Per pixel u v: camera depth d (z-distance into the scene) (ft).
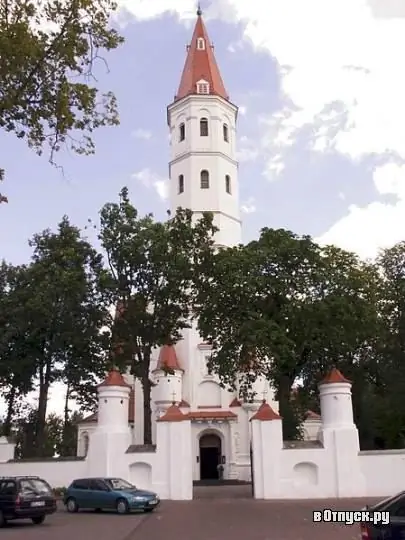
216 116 201.46
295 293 117.70
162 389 176.76
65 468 110.32
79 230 142.61
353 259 128.16
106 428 109.29
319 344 114.62
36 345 137.49
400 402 144.87
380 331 135.33
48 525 69.92
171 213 197.26
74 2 57.82
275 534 58.44
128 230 127.03
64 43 58.29
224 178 198.18
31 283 136.87
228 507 88.84
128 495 82.89
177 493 103.45
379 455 103.19
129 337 126.82
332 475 102.68
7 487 69.62
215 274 122.42
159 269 125.70
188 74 208.03
